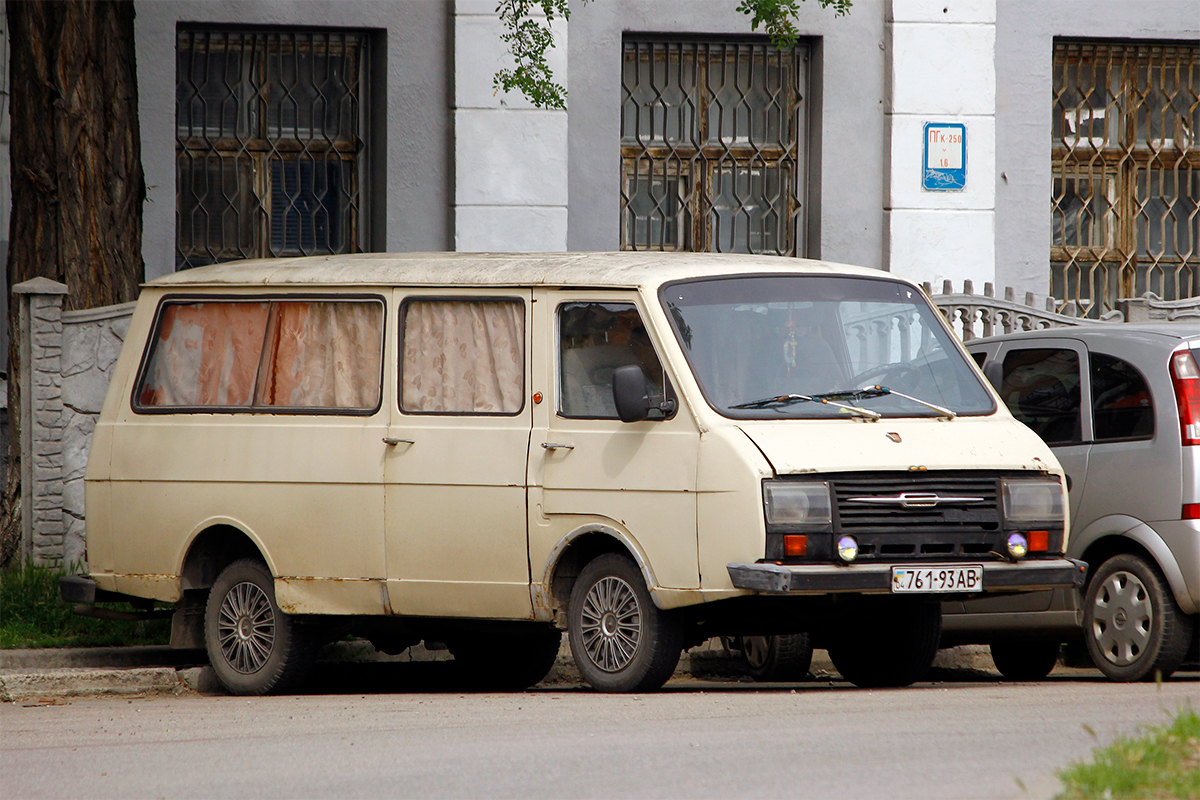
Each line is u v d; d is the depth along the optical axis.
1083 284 64.12
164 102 57.44
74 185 47.50
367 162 60.19
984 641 38.06
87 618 42.44
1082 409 35.84
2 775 23.91
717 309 32.41
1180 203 64.56
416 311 34.59
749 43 61.88
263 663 35.78
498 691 38.66
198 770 23.62
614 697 30.84
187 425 36.66
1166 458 33.78
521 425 33.03
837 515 30.12
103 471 37.75
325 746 25.48
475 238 59.31
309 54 59.78
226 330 36.78
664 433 31.17
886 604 33.47
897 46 61.47
